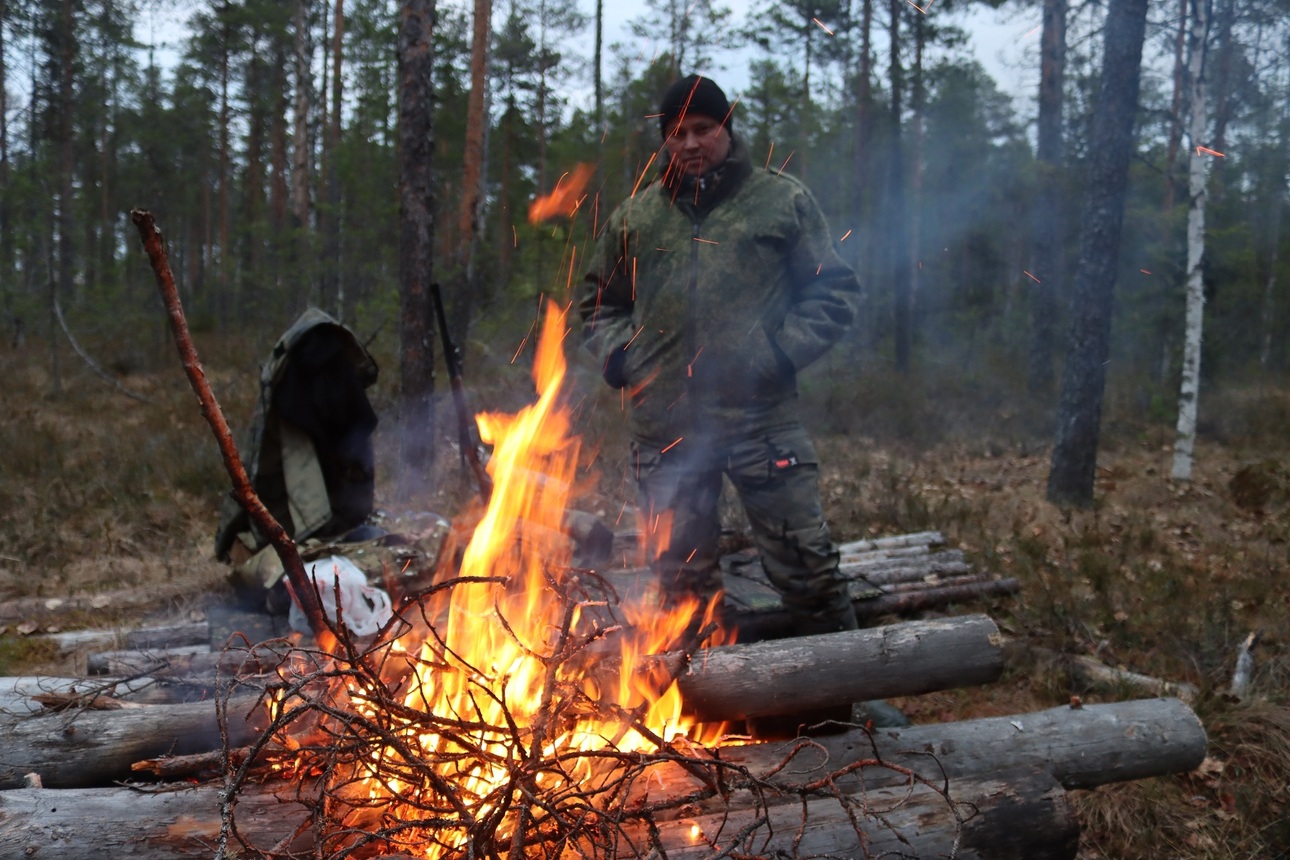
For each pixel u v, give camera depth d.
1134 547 6.04
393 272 12.84
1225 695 3.52
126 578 4.80
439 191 21.78
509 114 23.27
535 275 11.73
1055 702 3.82
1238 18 8.95
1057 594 4.69
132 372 14.28
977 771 2.49
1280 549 6.13
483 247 12.79
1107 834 2.91
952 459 9.39
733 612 3.57
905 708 3.79
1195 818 2.98
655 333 3.05
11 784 2.18
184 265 31.36
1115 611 4.64
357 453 4.21
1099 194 7.35
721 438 3.04
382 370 10.60
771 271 3.01
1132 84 7.48
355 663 1.93
